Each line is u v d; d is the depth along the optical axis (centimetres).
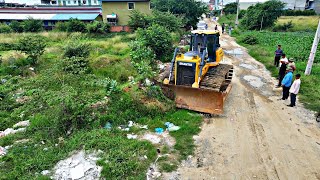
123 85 1096
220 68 1065
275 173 613
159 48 1642
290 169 627
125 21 3209
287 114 920
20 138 750
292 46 2081
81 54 1448
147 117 866
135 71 1314
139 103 895
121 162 627
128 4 3131
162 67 1448
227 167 634
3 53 1723
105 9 3175
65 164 622
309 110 951
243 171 620
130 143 709
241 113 929
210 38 1057
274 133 792
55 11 3700
